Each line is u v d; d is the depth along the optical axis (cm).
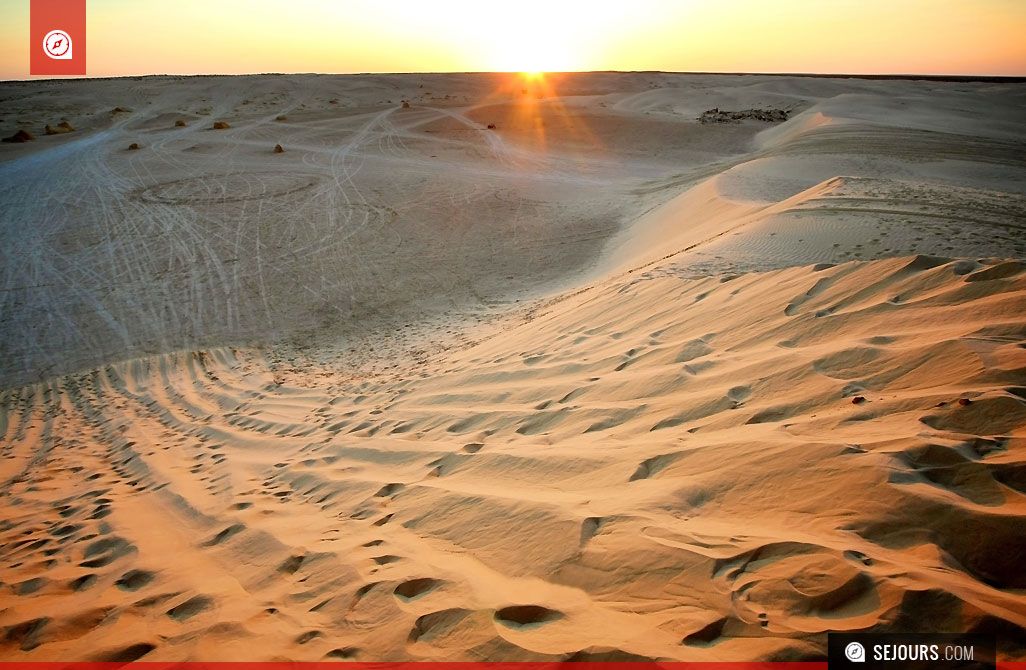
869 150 2298
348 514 340
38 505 500
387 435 469
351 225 1912
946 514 190
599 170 2866
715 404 318
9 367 1052
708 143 3572
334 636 221
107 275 1511
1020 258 764
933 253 813
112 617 277
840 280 415
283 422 624
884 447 227
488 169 2831
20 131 3531
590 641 180
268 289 1405
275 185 2414
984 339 278
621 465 287
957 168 1909
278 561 298
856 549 187
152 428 711
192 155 3023
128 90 6356
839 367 305
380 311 1254
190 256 1641
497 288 1349
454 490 322
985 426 223
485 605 213
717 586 189
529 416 402
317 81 7256
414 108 4938
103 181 2477
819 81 7569
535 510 268
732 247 949
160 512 425
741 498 232
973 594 164
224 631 241
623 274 1047
